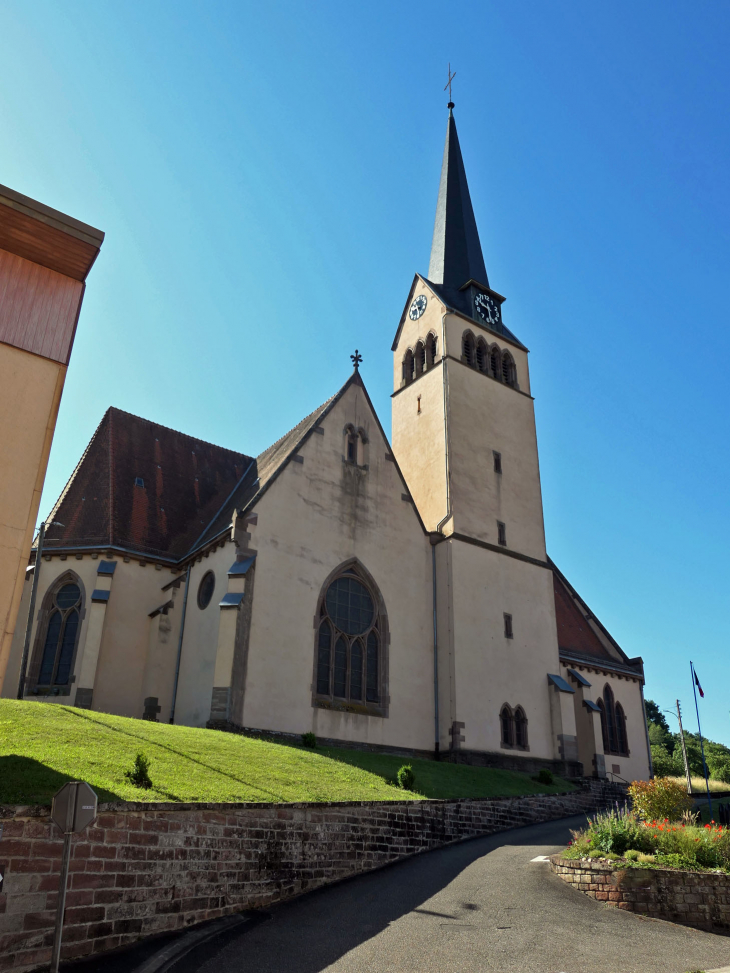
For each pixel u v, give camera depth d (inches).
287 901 666.8
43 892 494.0
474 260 2060.8
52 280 719.1
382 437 1536.7
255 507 1268.5
